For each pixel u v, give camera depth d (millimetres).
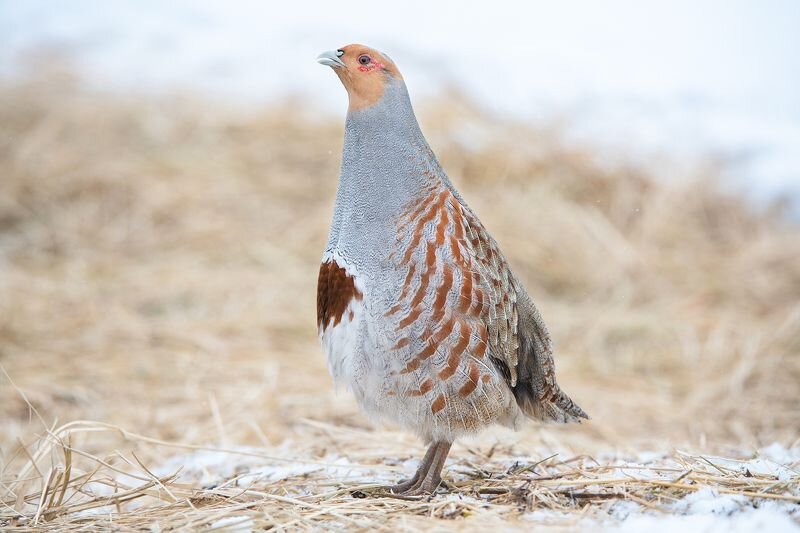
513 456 8797
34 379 11734
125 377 11945
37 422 10812
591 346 13602
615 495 6824
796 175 19000
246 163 18406
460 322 6836
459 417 6996
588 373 12766
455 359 6859
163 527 6547
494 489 7227
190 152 18750
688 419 11203
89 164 18156
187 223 16547
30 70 22484
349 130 7246
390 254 6918
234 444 10000
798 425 10750
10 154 18500
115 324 13445
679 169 18906
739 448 9297
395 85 7199
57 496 7820
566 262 16016
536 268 15781
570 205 17391
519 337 7551
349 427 10414
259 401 11180
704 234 17547
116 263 15547
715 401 11727
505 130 19406
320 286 7246
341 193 7270
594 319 14344
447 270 6816
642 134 20281
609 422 11078
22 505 7344
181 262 15469
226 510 6730
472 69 22609
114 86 21859
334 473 8008
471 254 6922
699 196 18297
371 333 6922
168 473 8883
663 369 12859
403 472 8102
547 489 6957
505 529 6152
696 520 6137
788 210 18391
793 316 13672
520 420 7652
